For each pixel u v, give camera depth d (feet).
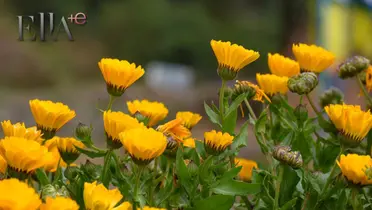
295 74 5.49
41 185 4.68
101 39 51.42
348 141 4.87
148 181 4.78
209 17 56.80
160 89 42.50
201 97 37.45
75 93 35.04
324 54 5.49
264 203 4.98
